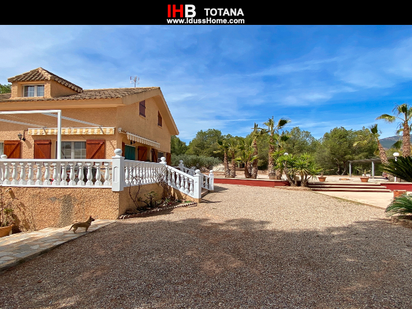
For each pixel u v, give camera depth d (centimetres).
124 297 326
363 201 1154
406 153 2225
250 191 1449
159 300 319
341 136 4700
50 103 1123
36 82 1251
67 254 482
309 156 1675
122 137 1187
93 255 471
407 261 449
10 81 1250
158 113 1752
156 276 382
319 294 337
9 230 796
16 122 1084
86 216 779
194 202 1013
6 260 442
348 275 393
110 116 1145
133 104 1305
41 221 806
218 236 582
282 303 314
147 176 979
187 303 312
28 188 820
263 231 630
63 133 1119
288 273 397
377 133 2395
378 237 591
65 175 809
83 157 1183
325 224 712
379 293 340
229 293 336
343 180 2492
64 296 331
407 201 754
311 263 437
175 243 527
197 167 4003
